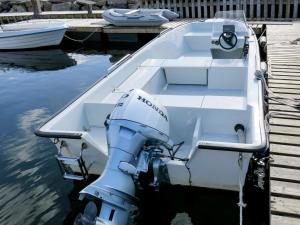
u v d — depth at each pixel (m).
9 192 3.18
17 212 2.90
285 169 2.61
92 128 3.26
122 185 2.27
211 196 2.80
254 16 9.49
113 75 3.76
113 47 9.81
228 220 2.72
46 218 2.81
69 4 14.20
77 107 3.10
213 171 2.58
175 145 2.85
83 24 10.19
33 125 4.72
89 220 2.12
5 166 3.65
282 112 3.43
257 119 2.65
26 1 15.30
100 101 3.46
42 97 5.88
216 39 5.35
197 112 3.00
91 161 2.80
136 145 2.39
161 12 9.26
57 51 9.64
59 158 2.65
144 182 2.49
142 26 9.18
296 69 4.69
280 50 5.70
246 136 2.88
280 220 2.17
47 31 9.40
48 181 3.32
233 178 2.61
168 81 4.33
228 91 4.05
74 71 7.43
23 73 7.50
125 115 2.39
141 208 2.70
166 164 2.59
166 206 2.83
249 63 3.92
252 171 2.90
